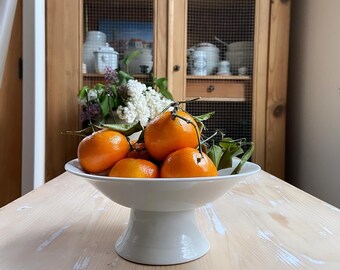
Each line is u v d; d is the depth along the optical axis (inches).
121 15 53.0
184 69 53.2
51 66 50.9
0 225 20.8
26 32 48.9
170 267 15.6
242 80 54.2
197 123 17.8
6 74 54.1
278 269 15.2
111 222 21.5
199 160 14.9
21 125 54.6
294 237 19.0
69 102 51.4
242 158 18.2
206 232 19.9
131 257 16.1
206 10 53.6
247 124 54.0
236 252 17.1
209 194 15.2
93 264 15.7
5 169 55.2
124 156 16.6
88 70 53.2
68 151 51.4
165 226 16.4
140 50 53.4
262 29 53.0
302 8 52.2
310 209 24.2
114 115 46.3
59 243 18.2
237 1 53.4
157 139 15.9
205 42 54.0
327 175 44.5
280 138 53.7
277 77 53.4
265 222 21.6
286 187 31.1
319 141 46.7
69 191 29.0
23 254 16.8
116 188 14.7
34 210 23.8
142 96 45.3
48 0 50.4
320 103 46.5
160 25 52.6
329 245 17.9
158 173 15.7
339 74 41.8
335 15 42.6
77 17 51.1
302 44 52.2
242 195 28.3
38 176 49.8
